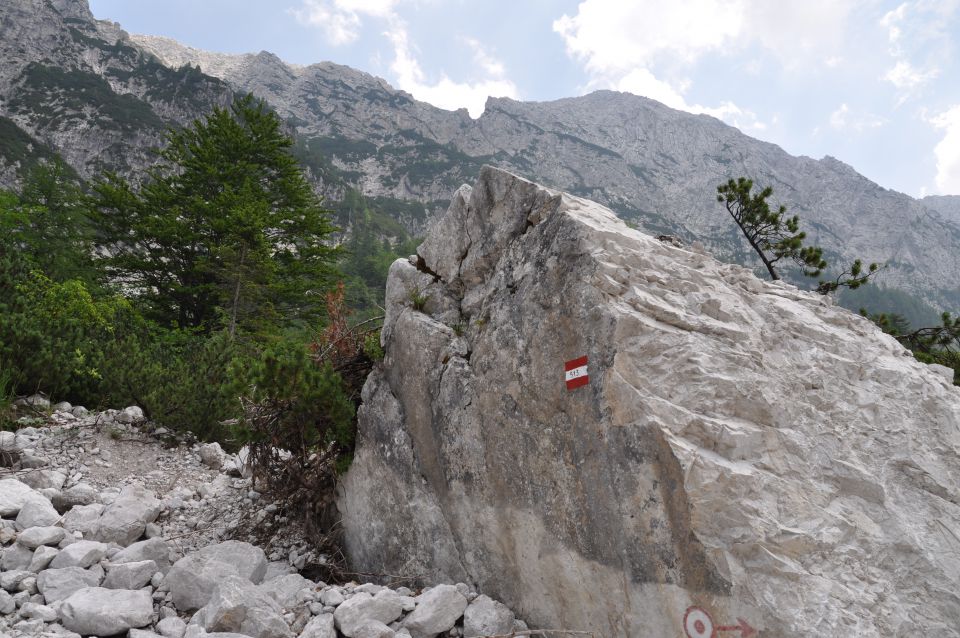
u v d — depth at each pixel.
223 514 6.01
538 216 4.31
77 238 22.03
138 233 22.28
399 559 4.68
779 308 4.40
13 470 6.39
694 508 3.02
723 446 3.29
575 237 3.84
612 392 3.40
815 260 12.97
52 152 80.56
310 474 5.39
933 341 12.26
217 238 21.06
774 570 2.94
